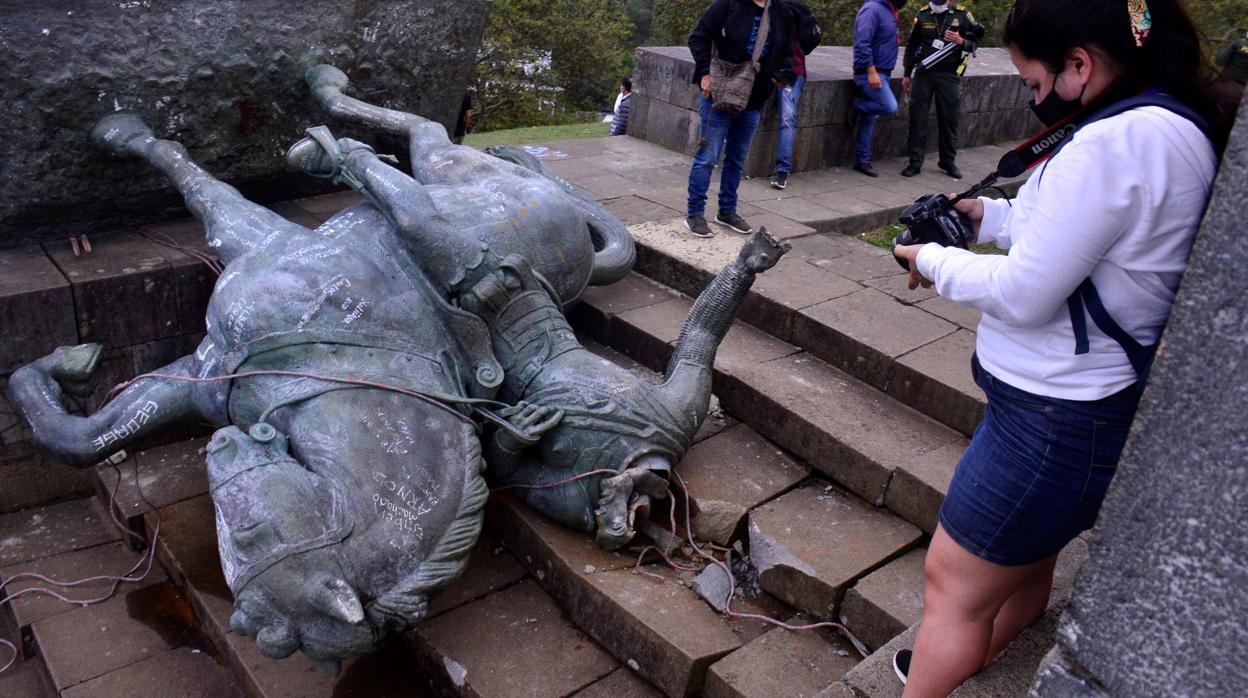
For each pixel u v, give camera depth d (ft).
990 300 5.98
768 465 13.28
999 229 7.67
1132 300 5.67
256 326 11.45
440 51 18.10
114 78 14.24
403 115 15.84
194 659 12.13
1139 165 5.38
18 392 12.19
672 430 12.10
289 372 11.32
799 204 22.38
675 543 12.09
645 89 27.07
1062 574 9.34
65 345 13.92
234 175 16.69
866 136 25.98
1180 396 4.76
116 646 12.22
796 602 11.43
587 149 26.11
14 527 14.33
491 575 12.37
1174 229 5.49
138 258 14.82
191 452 15.33
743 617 11.30
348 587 9.46
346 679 11.29
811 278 16.83
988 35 52.08
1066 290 5.66
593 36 82.12
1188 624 4.88
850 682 8.86
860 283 16.76
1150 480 4.95
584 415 11.84
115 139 14.37
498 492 12.86
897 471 12.09
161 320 14.74
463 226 13.50
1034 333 6.10
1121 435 5.91
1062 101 6.21
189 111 15.39
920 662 7.11
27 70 13.30
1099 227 5.46
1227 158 4.44
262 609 9.41
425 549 10.39
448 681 10.90
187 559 12.95
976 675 7.68
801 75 22.75
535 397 12.35
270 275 11.76
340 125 17.63
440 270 12.46
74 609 12.80
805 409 13.38
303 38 16.01
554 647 11.27
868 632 10.77
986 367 6.49
